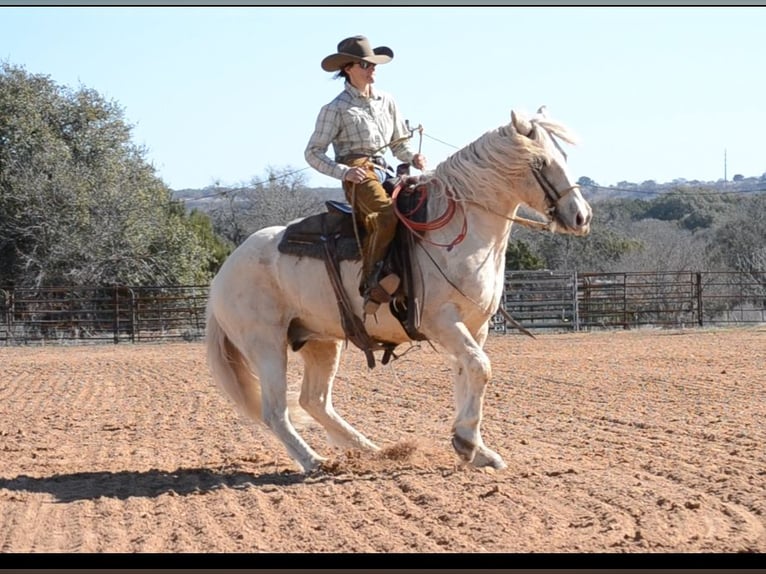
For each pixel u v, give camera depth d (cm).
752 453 849
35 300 3081
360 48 816
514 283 3075
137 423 1179
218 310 871
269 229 873
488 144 768
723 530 600
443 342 773
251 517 665
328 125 816
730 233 4784
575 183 771
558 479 753
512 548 570
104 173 3800
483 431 1038
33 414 1277
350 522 644
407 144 848
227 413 1261
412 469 812
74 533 636
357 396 1416
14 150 3750
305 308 838
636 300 3097
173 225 3894
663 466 799
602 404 1234
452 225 771
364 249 788
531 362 1908
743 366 1697
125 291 3119
